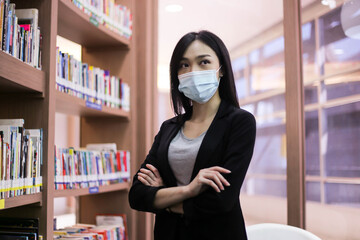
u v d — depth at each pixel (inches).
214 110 54.8
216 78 53.9
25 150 60.2
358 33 87.3
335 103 89.2
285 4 95.6
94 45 104.7
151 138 109.3
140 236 104.2
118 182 96.9
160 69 112.2
